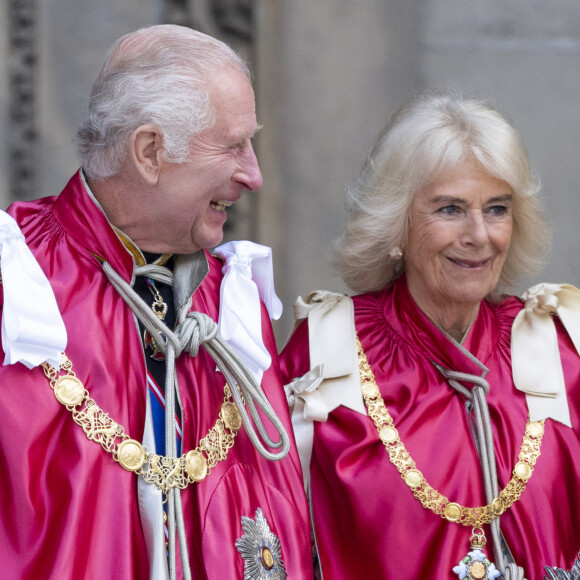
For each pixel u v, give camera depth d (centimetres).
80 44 1417
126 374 716
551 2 1470
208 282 796
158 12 1433
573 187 1470
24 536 667
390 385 899
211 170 714
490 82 1474
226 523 731
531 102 1473
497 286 952
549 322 931
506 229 870
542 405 895
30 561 664
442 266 875
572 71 1473
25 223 738
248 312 793
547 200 1468
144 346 743
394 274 946
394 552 857
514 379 903
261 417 795
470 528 863
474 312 907
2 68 1398
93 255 733
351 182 948
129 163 708
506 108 1473
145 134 702
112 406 704
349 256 930
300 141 1479
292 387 896
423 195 872
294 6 1468
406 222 892
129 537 689
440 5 1476
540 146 1471
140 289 751
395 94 1481
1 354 687
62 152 1415
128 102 700
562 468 884
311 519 879
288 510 782
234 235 1468
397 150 880
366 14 1477
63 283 718
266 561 746
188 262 765
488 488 865
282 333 1488
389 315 929
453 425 888
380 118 1481
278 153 1477
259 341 781
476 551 855
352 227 921
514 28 1473
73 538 671
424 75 1477
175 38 716
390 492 864
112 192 723
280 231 1484
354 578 863
